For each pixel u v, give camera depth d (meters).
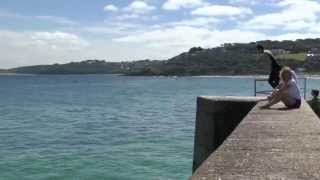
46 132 32.03
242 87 118.38
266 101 13.06
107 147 24.38
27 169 18.89
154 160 20.39
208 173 5.01
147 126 35.12
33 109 54.81
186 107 56.34
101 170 18.56
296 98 12.52
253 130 8.31
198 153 12.81
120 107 57.34
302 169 5.34
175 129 32.69
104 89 116.25
